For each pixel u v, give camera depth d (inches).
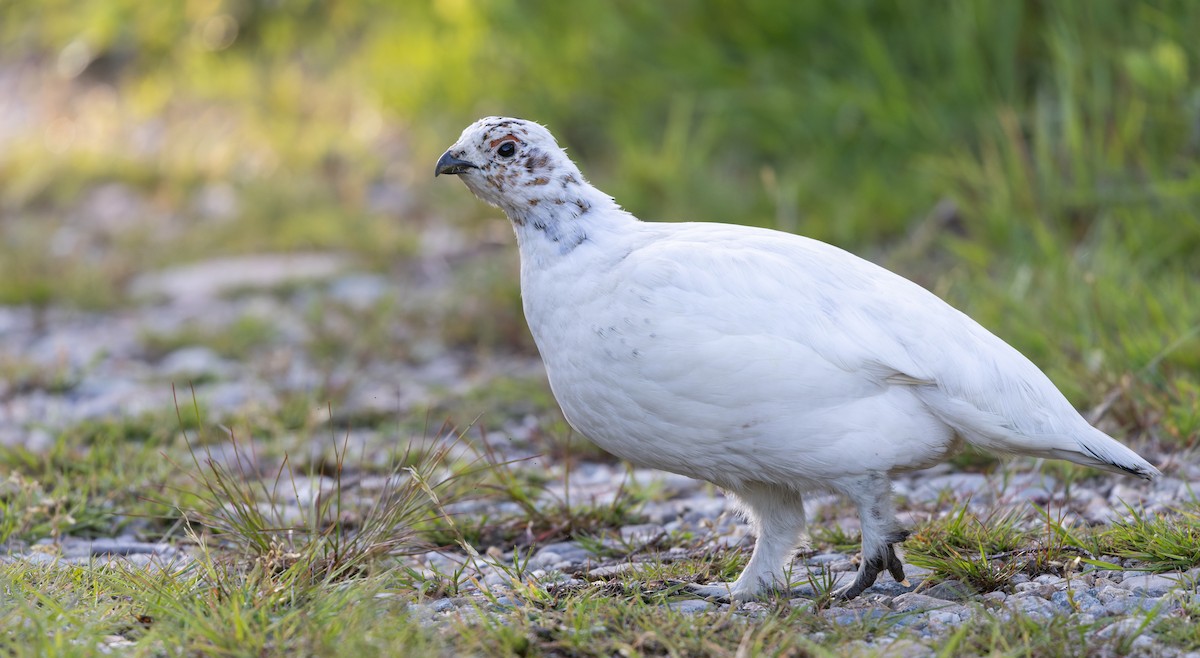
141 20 975.0
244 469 390.0
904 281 276.7
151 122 899.4
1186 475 343.0
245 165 822.5
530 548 294.4
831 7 665.0
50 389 489.4
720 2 698.2
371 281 636.7
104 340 568.7
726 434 261.4
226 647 230.8
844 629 243.3
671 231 278.8
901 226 589.0
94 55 979.3
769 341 255.6
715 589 278.8
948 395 261.3
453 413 445.4
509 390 464.4
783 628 239.8
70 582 266.7
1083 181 537.6
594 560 317.1
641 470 390.3
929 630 247.0
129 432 425.1
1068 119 551.8
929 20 642.2
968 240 557.0
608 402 268.7
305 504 354.0
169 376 502.9
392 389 483.8
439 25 839.7
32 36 1011.3
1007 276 493.0
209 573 266.1
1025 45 619.2
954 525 293.7
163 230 743.7
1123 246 494.9
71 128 914.1
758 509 282.7
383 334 542.9
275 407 447.2
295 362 522.3
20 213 797.2
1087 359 411.2
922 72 642.2
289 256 691.4
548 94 747.4
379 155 791.1
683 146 669.3
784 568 288.7
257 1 946.1
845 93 638.5
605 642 236.2
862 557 270.8
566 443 384.2
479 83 784.3
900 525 268.7
